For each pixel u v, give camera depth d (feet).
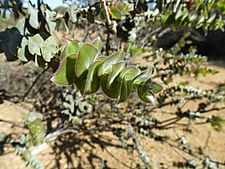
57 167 9.25
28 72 11.23
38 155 9.60
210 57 27.12
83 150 10.39
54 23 2.08
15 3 2.07
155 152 10.34
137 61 9.15
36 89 10.77
